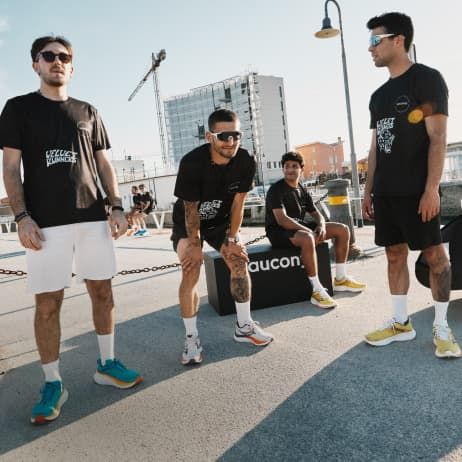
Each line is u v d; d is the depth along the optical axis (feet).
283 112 380.37
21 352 11.83
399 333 10.00
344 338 10.57
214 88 395.14
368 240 26.45
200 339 11.48
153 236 48.11
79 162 8.37
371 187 10.66
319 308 13.28
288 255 13.99
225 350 10.52
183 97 417.28
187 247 9.84
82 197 8.34
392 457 5.89
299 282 14.15
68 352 11.39
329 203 20.68
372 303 13.30
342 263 15.05
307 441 6.45
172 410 7.80
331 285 14.43
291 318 12.55
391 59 9.25
